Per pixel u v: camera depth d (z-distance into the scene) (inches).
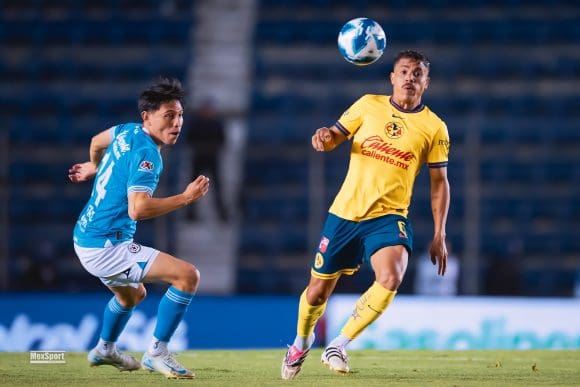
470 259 2026.3
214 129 2199.8
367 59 912.3
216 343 1670.8
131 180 826.2
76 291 2386.8
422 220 2439.7
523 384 818.8
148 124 859.4
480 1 3088.1
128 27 3031.5
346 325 868.0
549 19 3014.3
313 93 2839.6
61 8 3122.5
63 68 2910.9
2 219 2194.9
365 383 815.7
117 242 848.9
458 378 871.1
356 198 855.1
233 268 2453.2
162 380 840.3
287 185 2561.5
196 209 2353.6
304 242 2485.2
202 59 3036.4
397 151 859.4
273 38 3006.9
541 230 2497.5
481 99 2775.6
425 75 879.7
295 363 858.8
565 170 2581.2
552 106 2760.8
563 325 1627.7
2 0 3120.1
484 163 2586.1
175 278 844.0
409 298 1616.6
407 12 3085.6
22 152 2655.0
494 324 1620.3
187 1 3154.5
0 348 1643.7
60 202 2556.6
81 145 2677.2
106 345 909.2
